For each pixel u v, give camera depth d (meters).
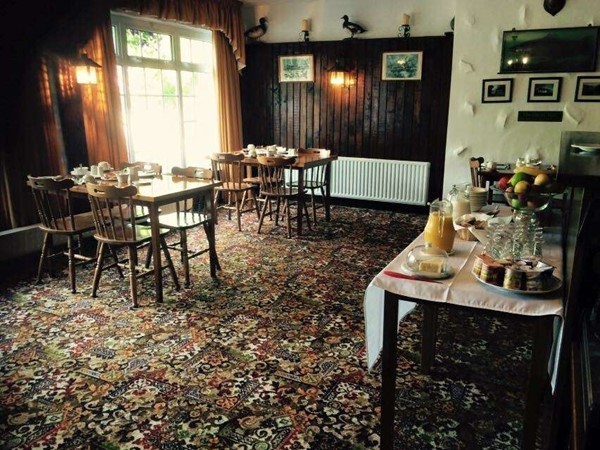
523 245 1.81
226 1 5.97
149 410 2.16
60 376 2.43
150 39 5.33
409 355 2.63
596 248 1.32
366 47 6.04
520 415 2.12
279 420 2.09
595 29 4.46
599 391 1.09
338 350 2.70
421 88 5.86
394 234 5.10
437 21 5.64
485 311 1.56
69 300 3.38
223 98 6.23
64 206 4.40
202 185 3.63
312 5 6.24
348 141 6.41
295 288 3.61
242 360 2.59
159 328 2.96
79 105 4.32
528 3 4.65
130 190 3.12
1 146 3.86
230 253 4.46
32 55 3.93
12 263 3.98
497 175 4.39
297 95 6.58
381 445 1.85
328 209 5.65
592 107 4.62
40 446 1.93
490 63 4.91
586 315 1.44
